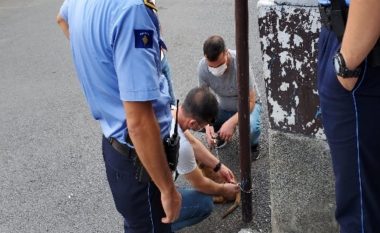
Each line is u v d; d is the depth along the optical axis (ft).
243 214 9.25
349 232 5.24
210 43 10.25
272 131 7.20
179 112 8.42
